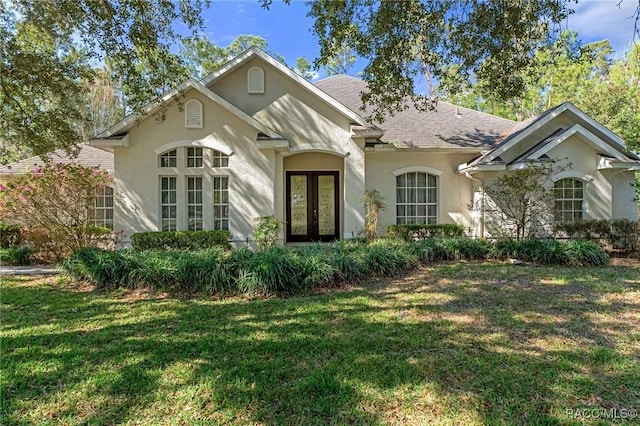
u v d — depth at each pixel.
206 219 12.95
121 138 12.56
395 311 6.50
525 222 12.54
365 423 3.36
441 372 4.25
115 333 5.66
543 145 13.21
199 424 3.38
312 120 14.14
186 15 9.15
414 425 3.32
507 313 6.27
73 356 4.85
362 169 14.09
